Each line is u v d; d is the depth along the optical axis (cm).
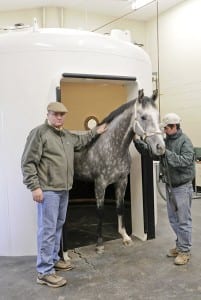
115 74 343
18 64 319
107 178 337
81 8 784
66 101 471
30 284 272
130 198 390
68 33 334
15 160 325
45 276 268
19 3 744
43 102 321
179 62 754
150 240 368
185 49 733
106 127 329
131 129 325
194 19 703
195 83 711
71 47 325
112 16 833
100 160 333
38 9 775
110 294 252
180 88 755
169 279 274
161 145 288
